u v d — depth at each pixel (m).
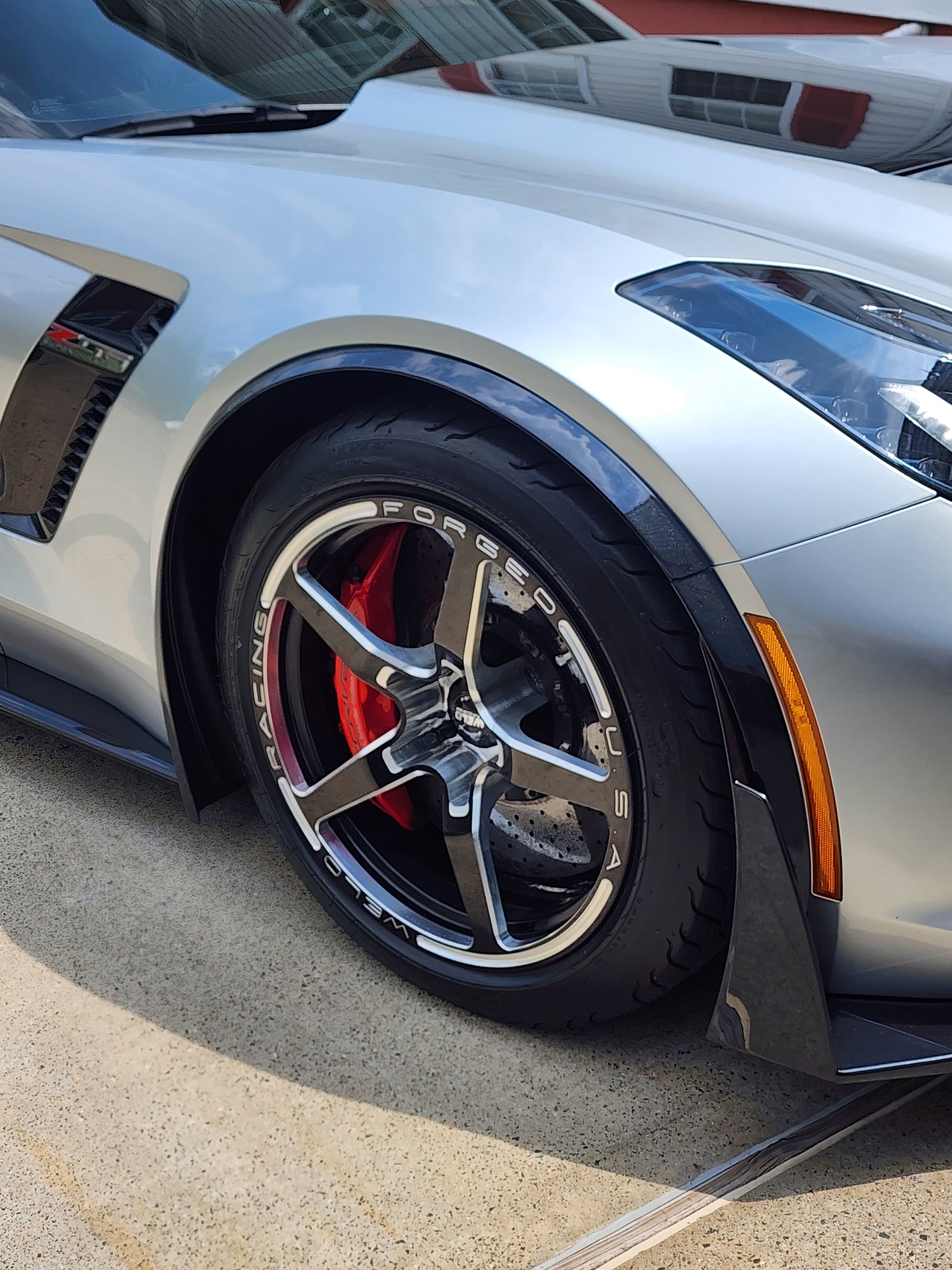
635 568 1.11
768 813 1.10
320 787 1.47
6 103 1.79
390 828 1.55
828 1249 1.10
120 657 1.66
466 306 1.18
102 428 1.51
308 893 1.68
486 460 1.17
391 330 1.21
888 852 1.07
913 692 1.03
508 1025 1.42
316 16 1.95
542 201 1.29
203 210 1.44
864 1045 1.13
